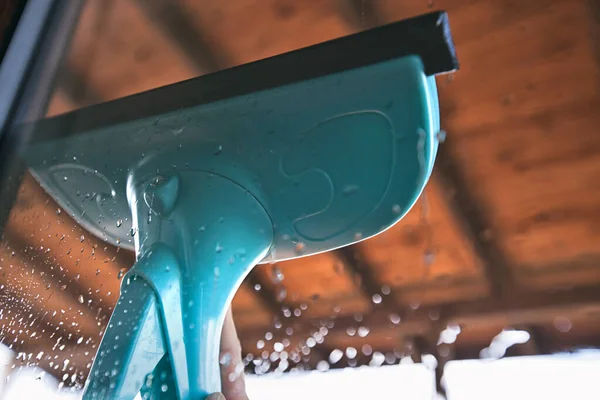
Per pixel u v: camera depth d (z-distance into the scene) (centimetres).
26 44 44
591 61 126
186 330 30
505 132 145
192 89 38
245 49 127
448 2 124
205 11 116
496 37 126
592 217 161
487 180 157
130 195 37
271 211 37
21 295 42
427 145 33
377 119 34
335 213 37
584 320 170
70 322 38
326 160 35
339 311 154
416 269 161
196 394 29
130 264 40
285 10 118
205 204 34
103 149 39
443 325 166
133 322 27
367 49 34
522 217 166
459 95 139
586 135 139
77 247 42
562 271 175
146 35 110
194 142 37
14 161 43
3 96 42
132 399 26
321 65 35
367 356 118
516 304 180
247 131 36
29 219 44
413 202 36
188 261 32
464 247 168
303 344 125
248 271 36
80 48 69
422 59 33
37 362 36
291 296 148
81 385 32
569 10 118
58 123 43
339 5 111
